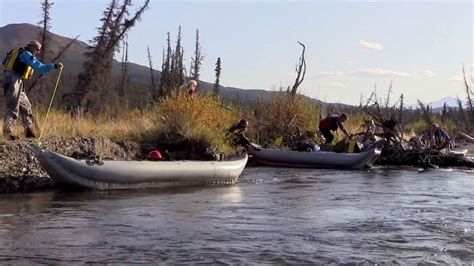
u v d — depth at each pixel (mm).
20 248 7090
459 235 8273
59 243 7355
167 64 35906
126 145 15117
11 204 10016
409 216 9742
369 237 8078
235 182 14273
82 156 11891
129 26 25062
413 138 22391
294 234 8164
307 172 17578
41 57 22828
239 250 7211
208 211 9828
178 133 16188
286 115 23016
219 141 16672
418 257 7055
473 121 46188
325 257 6969
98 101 24250
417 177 16797
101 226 8383
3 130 12852
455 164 21281
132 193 11555
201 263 6625
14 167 11750
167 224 8617
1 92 16297
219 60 34562
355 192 12875
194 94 17656
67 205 10000
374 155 19328
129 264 6527
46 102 22438
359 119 25375
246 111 23078
